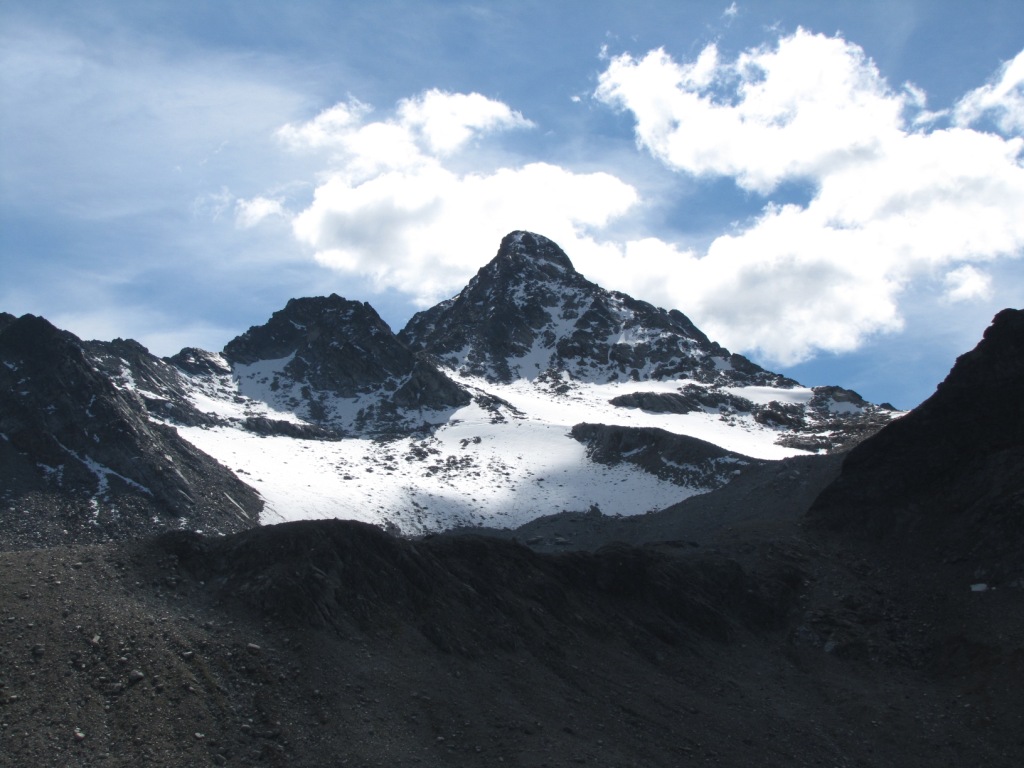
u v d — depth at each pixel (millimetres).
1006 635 62906
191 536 53969
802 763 51594
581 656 57156
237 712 43000
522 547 65500
